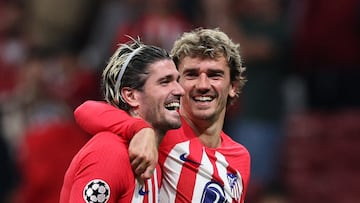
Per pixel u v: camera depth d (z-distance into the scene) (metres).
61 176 20.39
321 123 22.84
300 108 23.53
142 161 11.22
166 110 11.59
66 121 21.00
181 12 23.66
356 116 22.83
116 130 11.42
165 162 12.20
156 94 11.56
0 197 22.56
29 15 25.61
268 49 22.92
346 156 22.59
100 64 23.30
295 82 24.06
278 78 23.03
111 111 11.62
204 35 12.25
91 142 11.43
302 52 23.20
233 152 12.59
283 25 23.36
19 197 21.88
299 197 22.48
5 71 24.31
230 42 12.37
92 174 11.16
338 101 23.25
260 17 23.27
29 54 24.52
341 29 23.05
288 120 23.03
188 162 12.21
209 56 12.21
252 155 22.66
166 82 11.62
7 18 25.12
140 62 11.62
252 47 22.86
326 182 22.47
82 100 23.02
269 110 22.86
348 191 22.45
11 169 22.62
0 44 24.70
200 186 12.21
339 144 22.64
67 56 23.80
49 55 24.06
